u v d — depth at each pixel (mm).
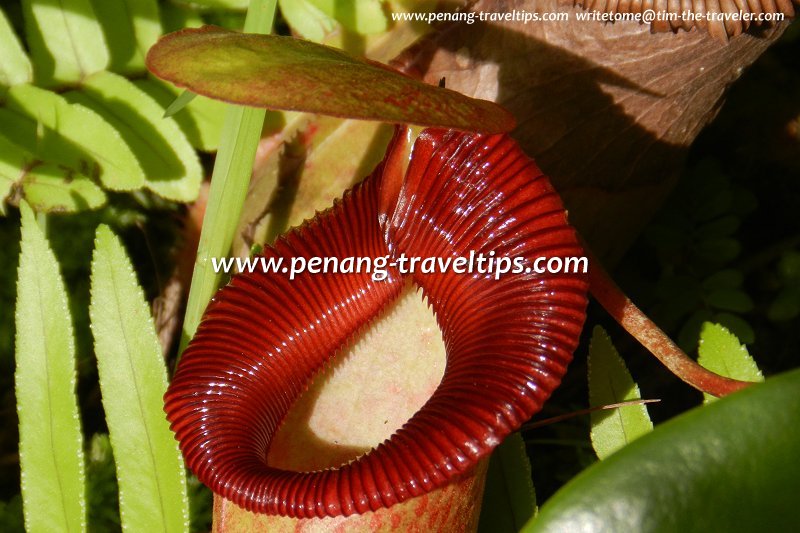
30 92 410
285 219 430
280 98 332
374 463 360
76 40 417
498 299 365
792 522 318
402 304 391
